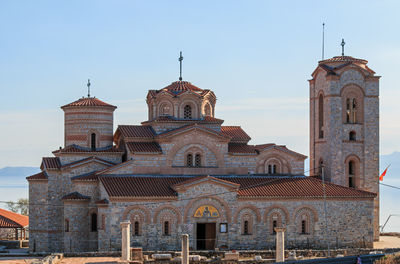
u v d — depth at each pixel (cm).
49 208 8156
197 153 8150
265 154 8450
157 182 7731
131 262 6431
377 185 8819
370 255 5850
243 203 7656
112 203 7231
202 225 7600
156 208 7381
